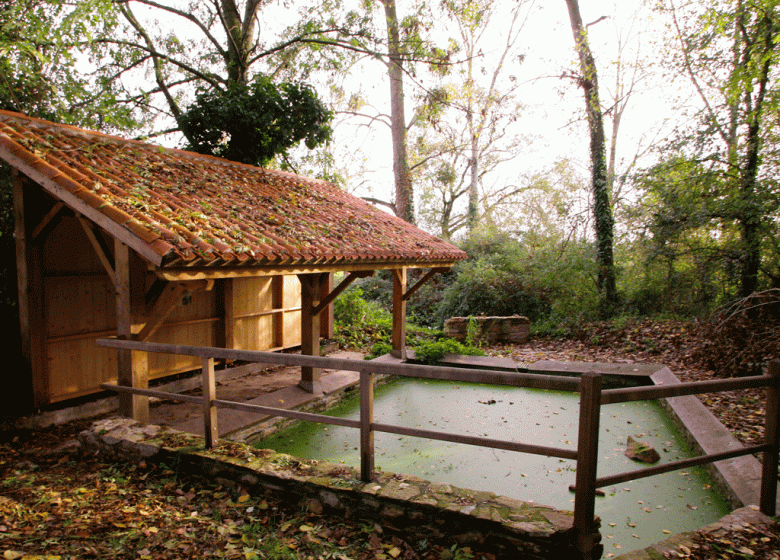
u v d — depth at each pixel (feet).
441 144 74.43
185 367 23.73
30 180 17.34
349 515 10.93
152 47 42.22
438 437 10.30
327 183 35.22
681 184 34.12
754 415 19.13
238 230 16.34
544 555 8.91
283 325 29.84
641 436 20.08
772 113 30.83
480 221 64.13
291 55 46.42
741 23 30.89
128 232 13.16
